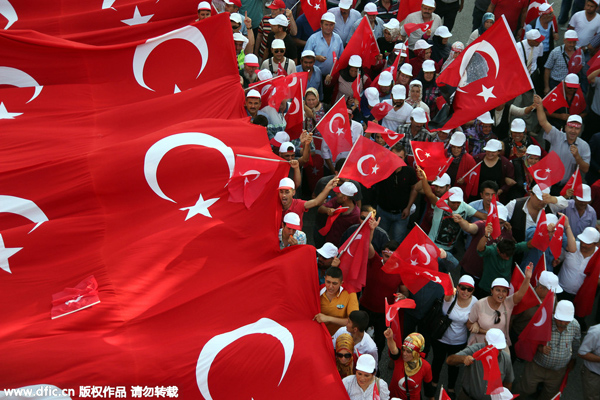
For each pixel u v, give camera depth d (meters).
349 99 12.97
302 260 7.56
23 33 9.51
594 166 12.16
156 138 8.29
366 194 10.70
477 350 8.31
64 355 6.30
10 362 6.17
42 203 7.84
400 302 7.72
